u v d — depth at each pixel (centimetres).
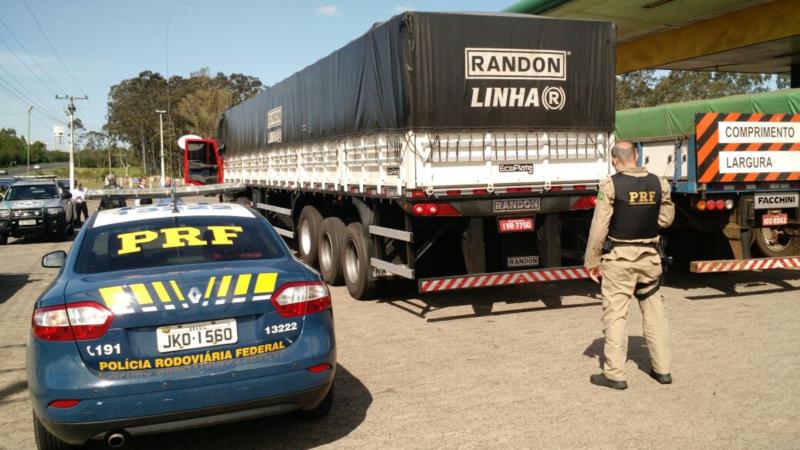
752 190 812
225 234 460
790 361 555
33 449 427
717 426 427
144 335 366
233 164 1805
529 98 760
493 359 590
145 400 357
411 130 714
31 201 1959
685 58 1891
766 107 943
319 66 1016
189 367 369
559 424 437
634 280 500
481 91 740
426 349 633
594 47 789
